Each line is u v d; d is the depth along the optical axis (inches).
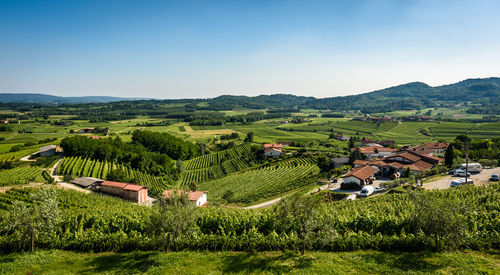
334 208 1624.0
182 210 991.6
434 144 4665.4
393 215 1227.2
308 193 2674.7
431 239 921.5
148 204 2928.2
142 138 6584.6
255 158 5516.7
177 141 6737.2
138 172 4591.5
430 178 2657.5
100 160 4753.9
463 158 3454.7
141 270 887.7
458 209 903.7
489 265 787.4
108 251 1109.7
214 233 1254.3
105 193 3043.8
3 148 5713.6
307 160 4402.1
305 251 1005.2
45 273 899.4
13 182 3137.3
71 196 2479.1
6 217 1080.8
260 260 927.7
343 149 6063.0
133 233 1235.2
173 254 994.7
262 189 3174.2
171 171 5088.6
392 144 6141.7
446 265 799.1
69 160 4468.5
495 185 1742.1
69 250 1130.7
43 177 3627.0
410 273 767.7
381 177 3139.8
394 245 978.1
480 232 1007.6
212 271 854.5
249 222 1263.5
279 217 983.0
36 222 1086.4
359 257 904.9
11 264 960.3
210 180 4598.9
